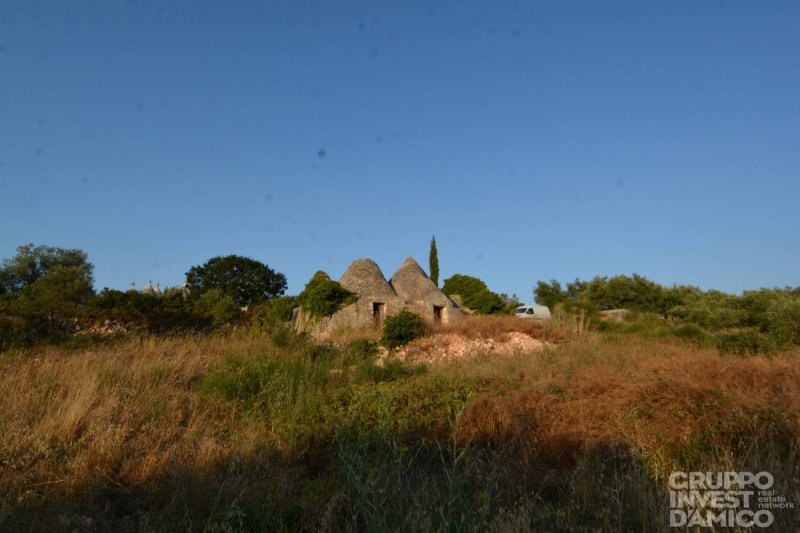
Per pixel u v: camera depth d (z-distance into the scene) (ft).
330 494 16.33
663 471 17.79
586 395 24.32
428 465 19.26
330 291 84.53
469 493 16.08
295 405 25.99
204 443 21.25
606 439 20.20
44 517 15.51
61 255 163.02
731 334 49.67
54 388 27.35
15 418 21.89
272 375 30.91
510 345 60.23
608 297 143.43
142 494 17.56
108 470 18.88
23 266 153.07
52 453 19.52
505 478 17.31
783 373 26.43
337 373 37.24
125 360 37.45
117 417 23.65
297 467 20.11
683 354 37.78
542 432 21.56
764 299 104.99
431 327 67.21
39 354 40.75
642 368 30.22
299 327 76.18
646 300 139.23
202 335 56.65
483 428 22.43
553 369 32.55
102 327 61.36
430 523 12.86
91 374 29.14
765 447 18.30
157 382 31.09
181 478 17.87
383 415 23.08
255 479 17.97
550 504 15.49
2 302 60.95
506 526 12.93
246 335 56.34
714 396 22.36
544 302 152.05
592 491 16.14
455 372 33.94
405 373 37.76
